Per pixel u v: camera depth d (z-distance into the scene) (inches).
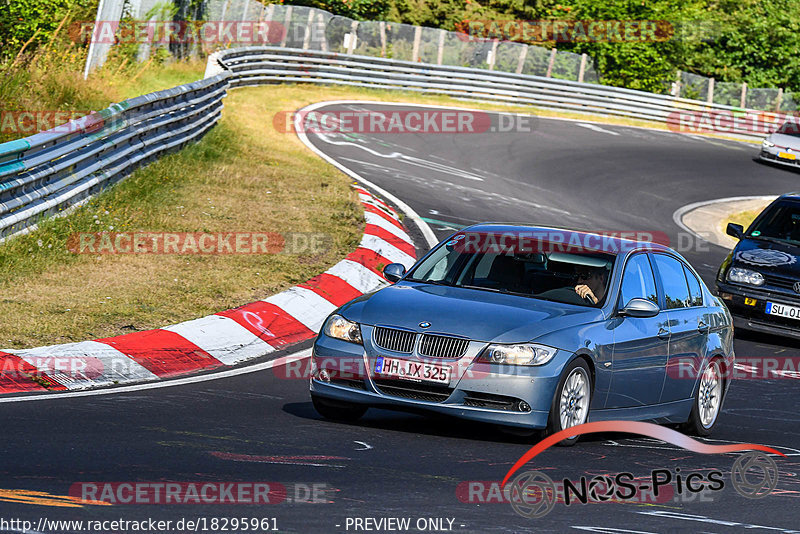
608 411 1013.8
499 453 905.5
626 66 5698.8
